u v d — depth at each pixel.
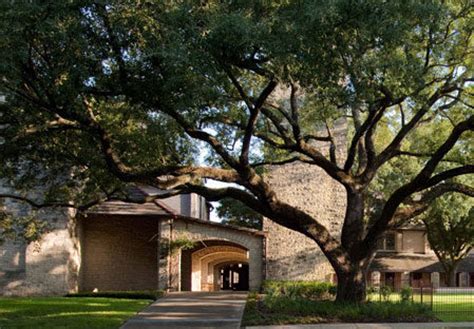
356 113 20.64
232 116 17.97
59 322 17.12
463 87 17.94
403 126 20.02
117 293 26.61
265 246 29.86
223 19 10.16
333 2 9.81
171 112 13.60
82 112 14.80
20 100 14.77
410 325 15.92
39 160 18.58
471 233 38.06
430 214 34.56
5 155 17.28
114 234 32.16
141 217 30.27
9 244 28.25
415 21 11.63
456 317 17.62
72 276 29.22
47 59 11.95
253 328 15.92
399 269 40.06
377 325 15.98
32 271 28.08
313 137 20.33
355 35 11.10
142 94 12.15
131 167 17.00
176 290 29.11
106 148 15.59
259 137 19.22
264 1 10.62
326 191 30.20
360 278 18.81
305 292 26.34
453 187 19.16
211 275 45.50
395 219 18.73
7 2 10.20
